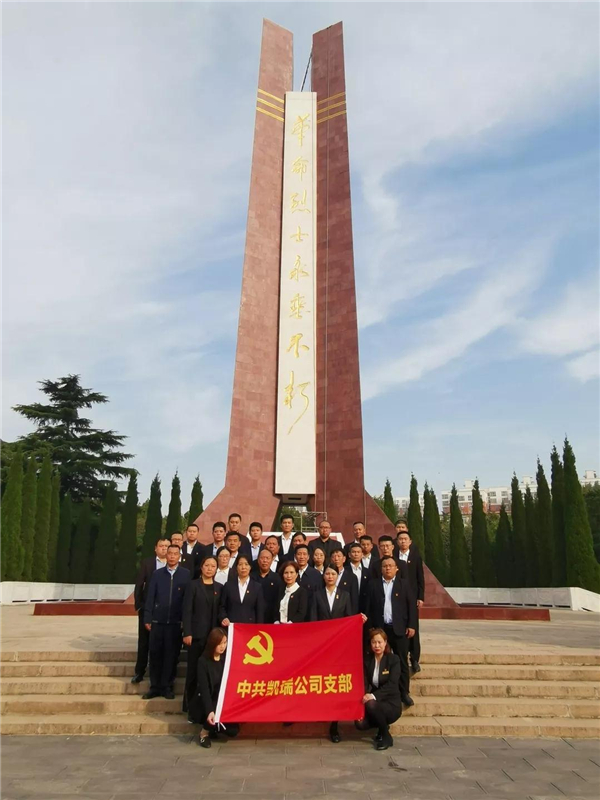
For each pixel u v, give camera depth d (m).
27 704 7.53
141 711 7.54
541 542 26.88
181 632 7.97
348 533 18.50
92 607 15.45
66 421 35.31
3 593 20.73
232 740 6.73
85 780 5.39
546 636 11.50
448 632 12.27
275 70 23.39
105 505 28.50
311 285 20.89
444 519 50.59
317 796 5.03
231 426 19.39
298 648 6.99
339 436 19.39
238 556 8.23
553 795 5.11
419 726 7.09
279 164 22.38
